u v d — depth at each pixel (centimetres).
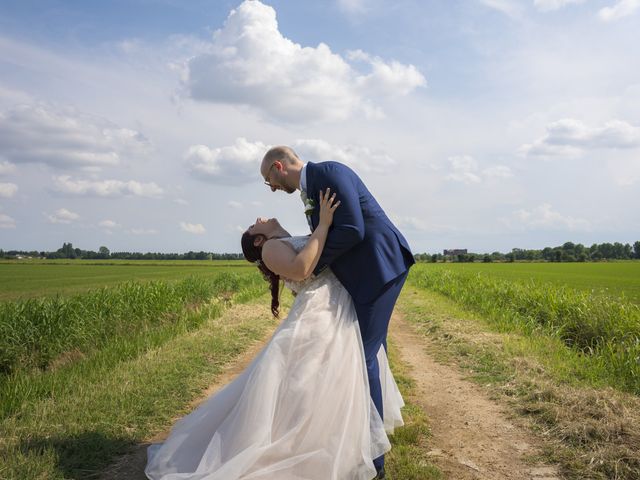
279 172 366
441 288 2012
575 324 1022
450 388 622
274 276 390
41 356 836
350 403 321
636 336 893
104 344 898
